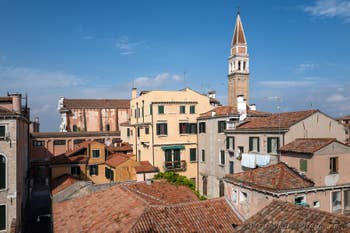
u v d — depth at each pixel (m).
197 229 15.61
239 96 34.53
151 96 38.62
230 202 18.08
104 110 65.50
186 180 33.59
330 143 20.88
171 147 38.94
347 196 21.08
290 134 25.00
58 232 17.66
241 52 78.56
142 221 15.38
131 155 43.91
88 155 38.28
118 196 20.05
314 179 20.22
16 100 26.30
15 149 23.89
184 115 40.19
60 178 34.38
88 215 18.59
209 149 37.94
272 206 13.88
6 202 23.47
